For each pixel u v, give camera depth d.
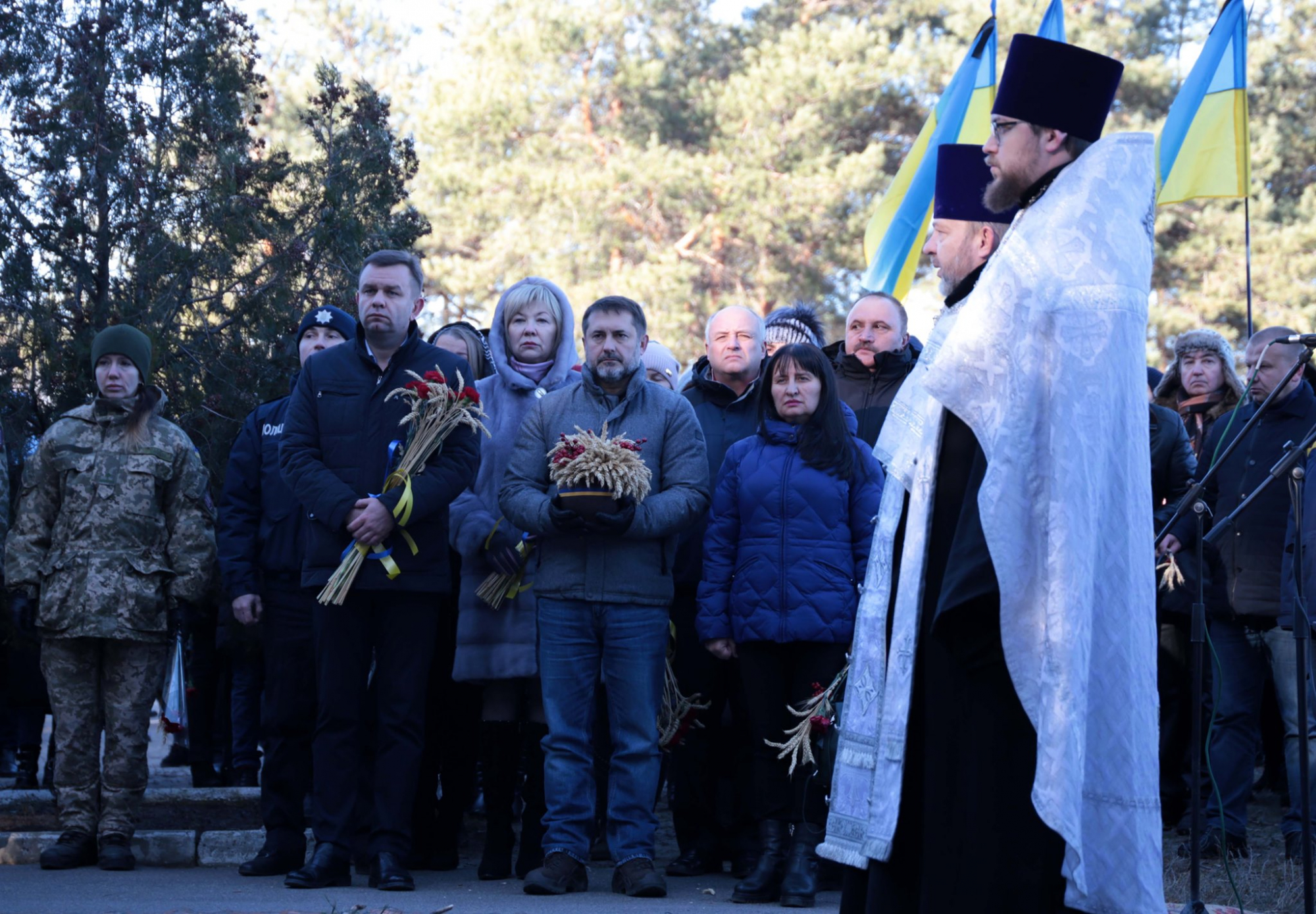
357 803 5.71
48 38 7.45
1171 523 4.48
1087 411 2.55
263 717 5.65
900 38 27.89
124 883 5.05
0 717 8.12
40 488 5.64
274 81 27.67
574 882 5.03
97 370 5.73
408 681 5.11
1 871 5.35
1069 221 2.65
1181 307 24.78
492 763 5.44
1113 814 2.54
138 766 5.57
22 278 7.17
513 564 5.34
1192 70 8.34
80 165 7.39
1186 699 6.75
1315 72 25.58
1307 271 23.44
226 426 7.29
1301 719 4.16
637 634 5.05
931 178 8.52
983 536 2.61
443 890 5.02
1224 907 4.78
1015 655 2.53
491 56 26.98
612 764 5.08
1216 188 8.20
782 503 5.13
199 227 7.59
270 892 4.86
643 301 24.06
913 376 2.93
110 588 5.46
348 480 5.12
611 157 25.70
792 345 5.32
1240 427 6.15
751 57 26.67
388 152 8.20
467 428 5.25
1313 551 5.54
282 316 7.48
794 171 25.05
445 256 26.23
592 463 4.87
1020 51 2.78
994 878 2.60
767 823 5.02
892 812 2.71
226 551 5.64
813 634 5.00
